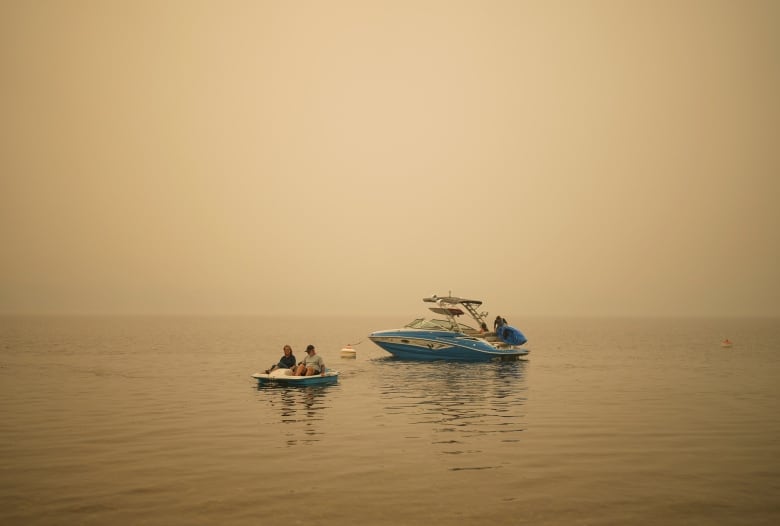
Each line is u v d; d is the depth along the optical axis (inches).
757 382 1023.6
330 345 2121.1
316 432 561.6
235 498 362.9
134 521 323.9
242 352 1708.9
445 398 791.1
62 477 406.3
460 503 356.2
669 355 1716.3
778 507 354.9
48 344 2017.7
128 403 735.1
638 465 448.5
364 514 336.2
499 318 1476.4
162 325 4938.5
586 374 1136.8
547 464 448.1
